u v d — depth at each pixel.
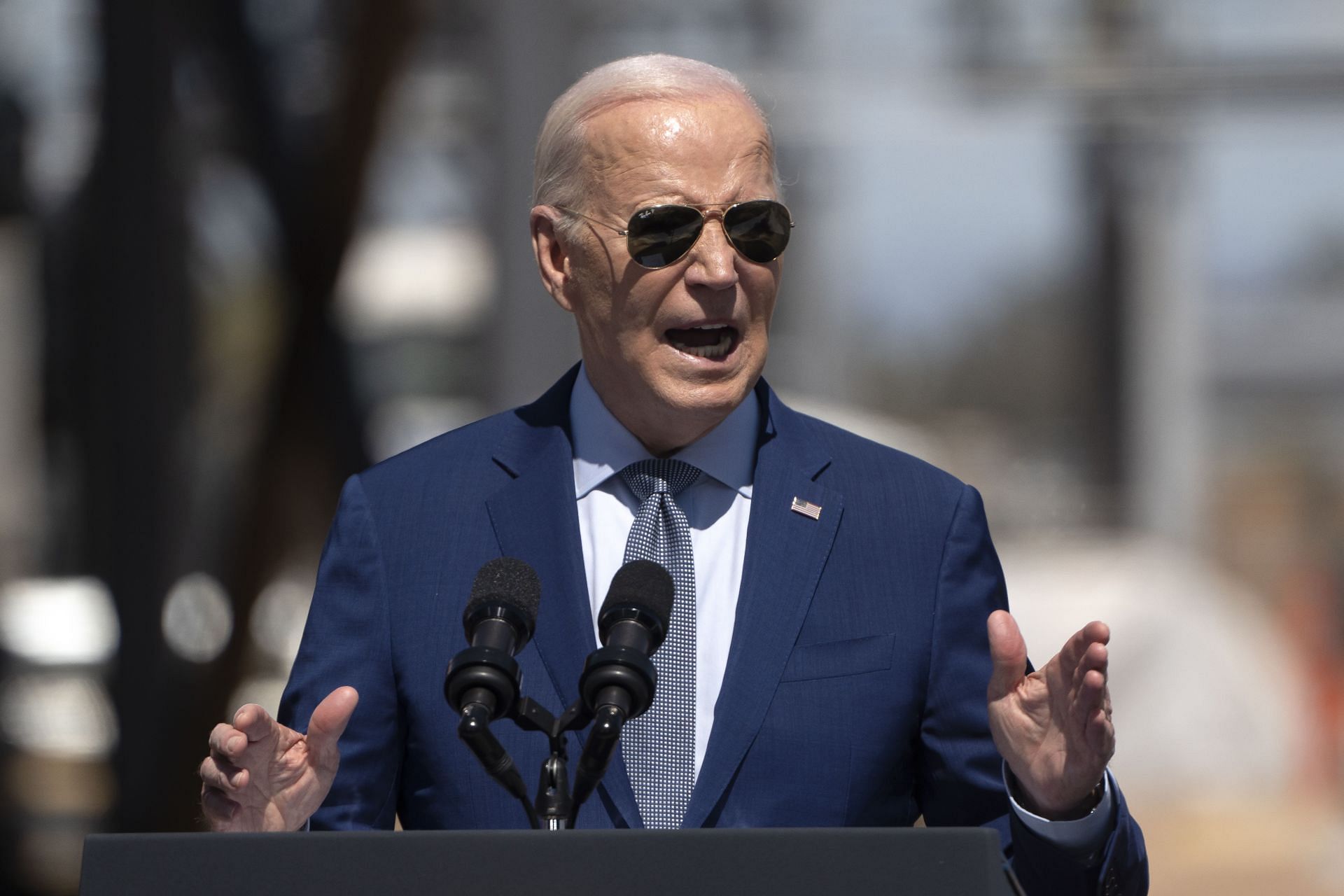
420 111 37.47
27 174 32.50
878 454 9.12
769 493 8.80
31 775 32.84
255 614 27.89
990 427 78.00
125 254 27.36
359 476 9.17
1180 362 73.25
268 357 29.92
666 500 8.76
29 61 33.75
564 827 6.98
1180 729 50.94
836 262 60.31
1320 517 79.62
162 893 6.17
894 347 109.62
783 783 8.20
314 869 6.16
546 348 26.62
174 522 27.97
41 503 44.31
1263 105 48.81
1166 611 54.00
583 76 9.04
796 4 47.53
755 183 8.58
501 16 26.33
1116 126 66.12
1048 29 48.66
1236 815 44.16
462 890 6.08
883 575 8.65
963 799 8.47
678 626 8.52
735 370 8.55
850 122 48.78
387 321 56.66
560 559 8.67
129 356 27.52
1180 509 72.25
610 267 8.57
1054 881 7.75
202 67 29.11
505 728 8.39
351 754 8.45
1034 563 60.00
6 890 29.92
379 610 8.70
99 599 37.38
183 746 27.25
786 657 8.37
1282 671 54.28
